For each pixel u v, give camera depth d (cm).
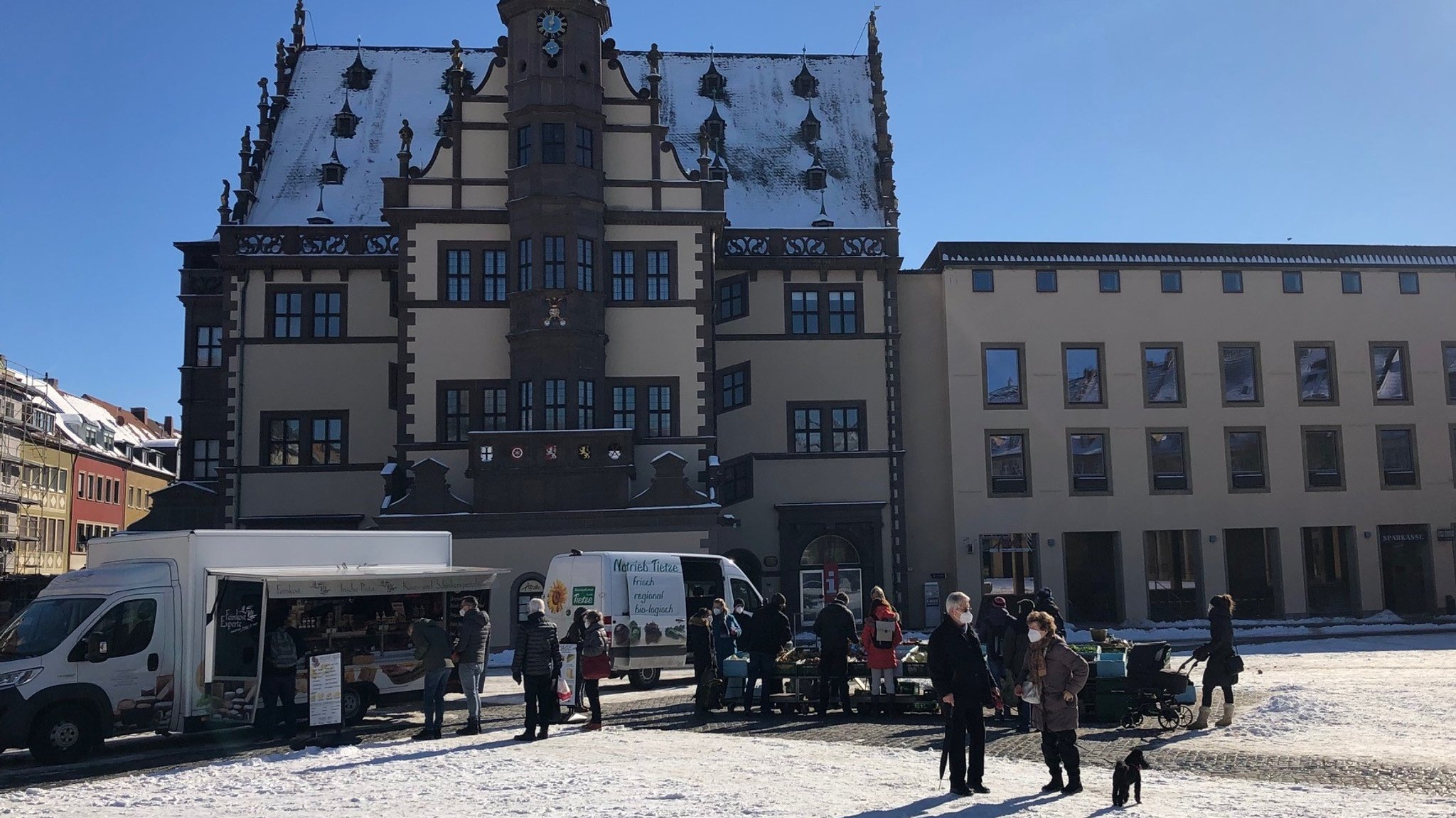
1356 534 5081
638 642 2844
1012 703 2020
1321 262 5194
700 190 4512
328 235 4803
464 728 2030
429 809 1254
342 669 2105
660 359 4403
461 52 5756
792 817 1175
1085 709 2050
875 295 5025
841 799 1276
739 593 3102
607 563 2833
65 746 1866
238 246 4769
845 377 4978
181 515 4841
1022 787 1368
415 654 1944
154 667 1975
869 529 4881
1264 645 3841
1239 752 1647
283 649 2017
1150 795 1304
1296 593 5022
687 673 3372
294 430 4728
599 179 4394
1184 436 5059
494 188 4403
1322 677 2583
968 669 1325
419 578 2278
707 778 1419
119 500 8938
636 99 4525
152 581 2014
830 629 2142
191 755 1877
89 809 1293
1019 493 4953
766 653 2217
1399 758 1555
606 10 4525
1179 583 5003
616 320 4403
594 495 4128
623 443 4153
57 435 7931
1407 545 5169
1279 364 5138
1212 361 5103
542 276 4253
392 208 4353
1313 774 1455
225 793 1383
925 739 1817
